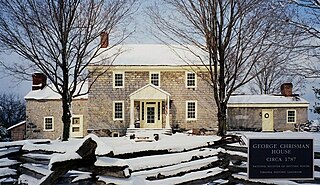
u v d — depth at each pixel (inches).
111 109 1173.1
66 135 653.9
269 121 1256.8
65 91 657.6
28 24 628.1
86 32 672.4
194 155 288.2
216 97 668.1
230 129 1248.8
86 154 172.9
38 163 277.7
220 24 642.2
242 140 326.6
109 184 180.9
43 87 1277.1
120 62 1170.6
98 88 1173.7
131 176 182.4
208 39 653.9
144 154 252.1
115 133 1167.0
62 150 261.0
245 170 305.7
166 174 248.8
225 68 685.9
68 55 653.3
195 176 272.4
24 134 1274.6
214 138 332.2
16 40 629.9
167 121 1143.0
